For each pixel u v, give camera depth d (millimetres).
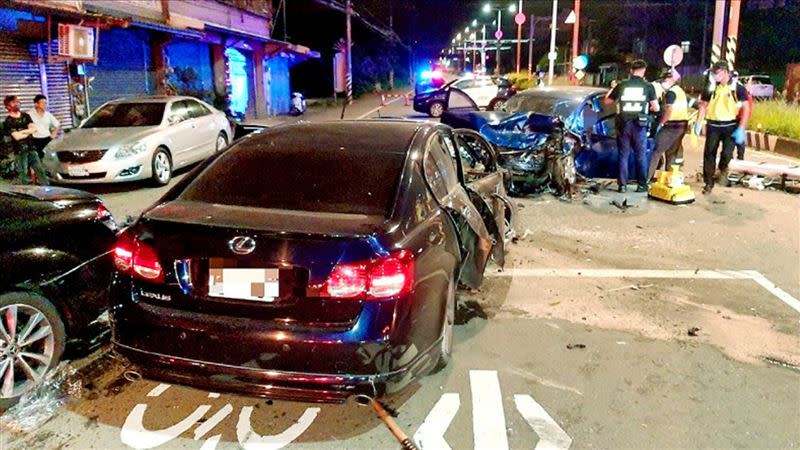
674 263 6328
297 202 3525
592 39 55562
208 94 22312
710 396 3762
